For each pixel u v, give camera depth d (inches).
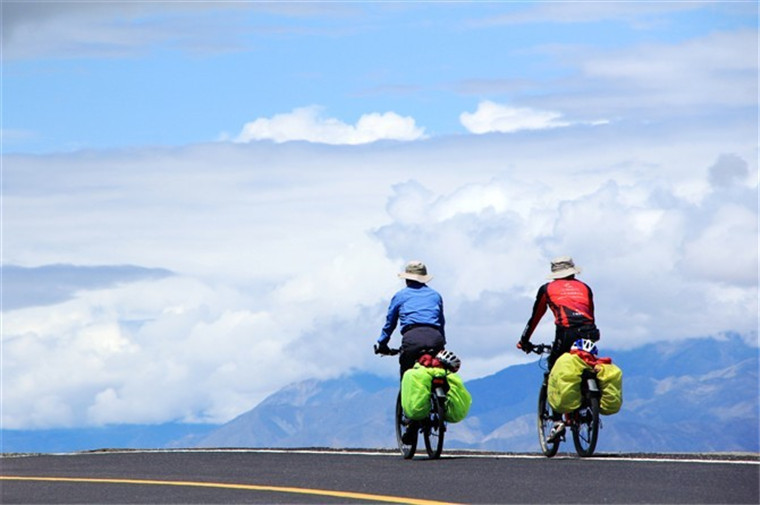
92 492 1635.1
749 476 1581.0
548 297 2043.6
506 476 1663.4
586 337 2010.3
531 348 2105.1
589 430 1956.2
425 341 2046.0
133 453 2283.5
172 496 1567.4
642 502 1392.7
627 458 1918.1
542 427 2082.9
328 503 1466.5
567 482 1573.6
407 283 2112.5
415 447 2014.0
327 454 2140.7
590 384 1947.6
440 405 1952.5
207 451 2304.4
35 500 1565.0
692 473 1621.6
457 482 1620.3
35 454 2369.6
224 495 1561.3
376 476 1720.0
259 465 1932.8
